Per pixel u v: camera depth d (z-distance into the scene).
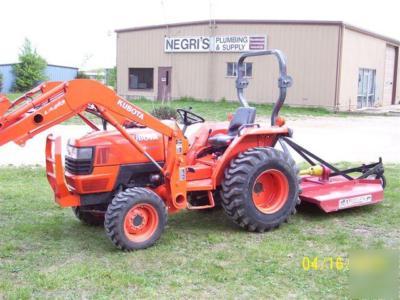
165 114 16.16
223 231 5.75
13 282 4.31
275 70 25.53
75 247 5.19
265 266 4.68
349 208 6.68
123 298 4.00
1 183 8.13
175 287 4.21
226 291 4.15
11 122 4.69
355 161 10.73
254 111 6.02
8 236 5.53
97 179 5.15
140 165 5.38
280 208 5.75
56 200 5.25
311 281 4.35
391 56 33.72
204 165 5.81
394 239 5.50
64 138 13.11
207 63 27.45
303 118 21.48
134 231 5.09
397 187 7.88
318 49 24.67
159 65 29.12
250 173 5.52
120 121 5.25
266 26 25.61
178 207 5.40
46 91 5.29
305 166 9.62
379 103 31.80
